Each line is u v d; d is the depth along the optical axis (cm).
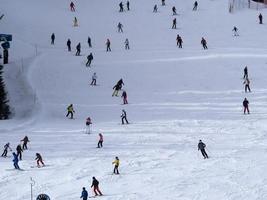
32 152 10162
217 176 8750
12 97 13775
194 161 9512
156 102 13388
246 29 18875
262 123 11656
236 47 17025
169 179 8706
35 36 17988
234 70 15275
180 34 18400
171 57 16250
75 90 14212
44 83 14575
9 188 8506
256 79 14662
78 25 19112
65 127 11788
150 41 17788
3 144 10594
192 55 16375
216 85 14400
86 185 8569
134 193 8181
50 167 9375
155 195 8069
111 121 12169
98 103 13412
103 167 9331
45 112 12750
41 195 7200
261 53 16400
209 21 19612
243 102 12356
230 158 9575
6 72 15312
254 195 7938
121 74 15200
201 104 13162
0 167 9438
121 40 17900
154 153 9975
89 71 15375
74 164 9494
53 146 10500
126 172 9081
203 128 11450
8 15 19150
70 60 16125
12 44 17100
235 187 8256
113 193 8212
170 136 10981
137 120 12169
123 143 10594
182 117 12269
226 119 12025
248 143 10400
